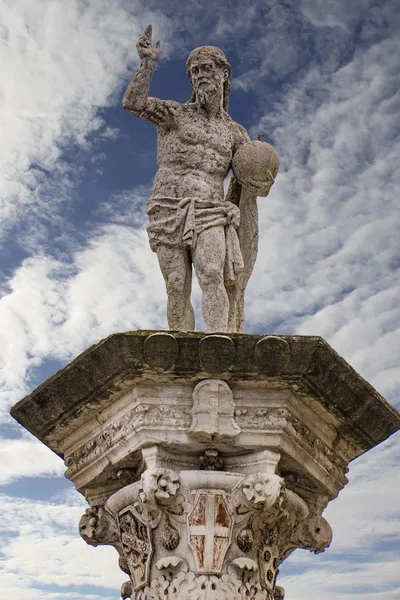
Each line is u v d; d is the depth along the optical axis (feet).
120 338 22.12
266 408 22.72
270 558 23.30
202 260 24.99
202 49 27.32
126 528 23.38
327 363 22.67
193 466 22.95
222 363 22.16
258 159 26.12
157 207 25.90
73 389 23.50
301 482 24.54
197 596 21.66
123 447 23.24
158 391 22.77
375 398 23.77
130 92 26.08
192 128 26.58
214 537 22.00
